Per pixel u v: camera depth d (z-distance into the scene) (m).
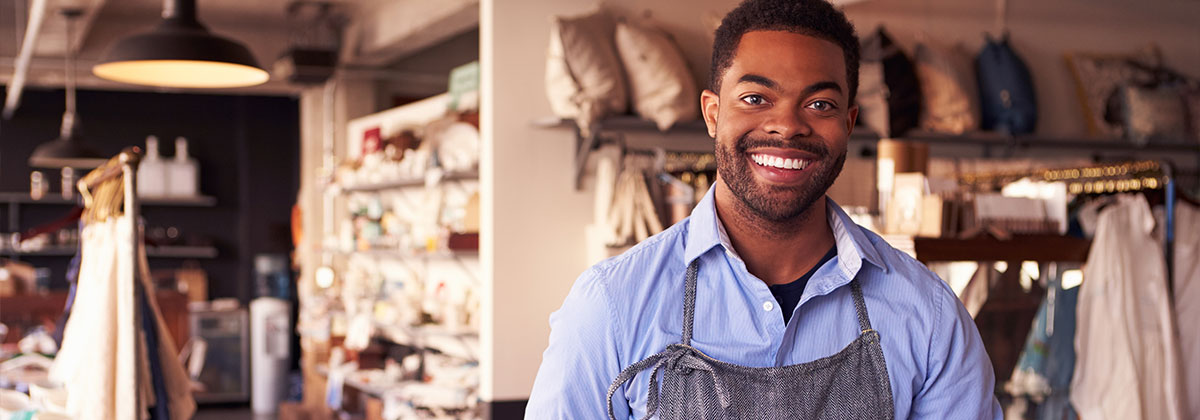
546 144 4.72
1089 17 5.69
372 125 8.45
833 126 1.35
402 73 9.22
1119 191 4.33
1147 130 5.44
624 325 1.41
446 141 6.07
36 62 8.98
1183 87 5.61
